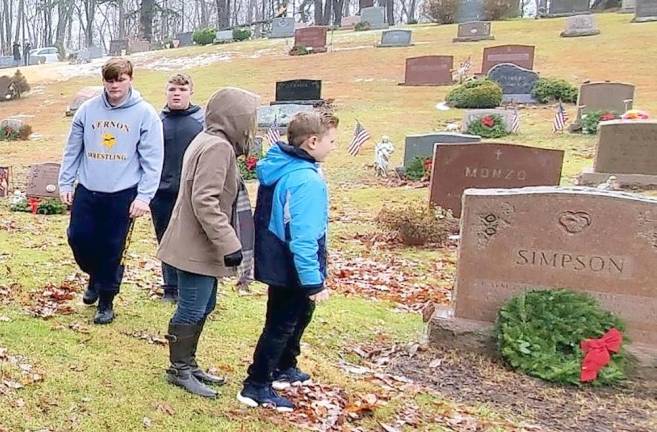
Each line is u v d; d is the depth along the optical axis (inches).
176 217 142.3
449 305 229.9
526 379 190.1
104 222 183.3
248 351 183.9
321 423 147.3
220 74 1186.6
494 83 824.3
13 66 1920.5
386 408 160.2
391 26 1640.0
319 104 874.1
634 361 190.9
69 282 234.5
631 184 447.8
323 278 141.4
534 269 202.4
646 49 1036.5
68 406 139.4
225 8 2276.1
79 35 3917.3
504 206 202.2
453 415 163.2
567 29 1192.2
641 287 195.6
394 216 363.3
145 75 1248.8
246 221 141.3
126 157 180.4
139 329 190.7
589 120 652.1
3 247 295.3
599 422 168.9
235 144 138.2
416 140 543.2
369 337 215.8
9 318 189.8
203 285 144.1
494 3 1502.2
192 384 152.1
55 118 965.8
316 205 134.3
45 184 418.6
